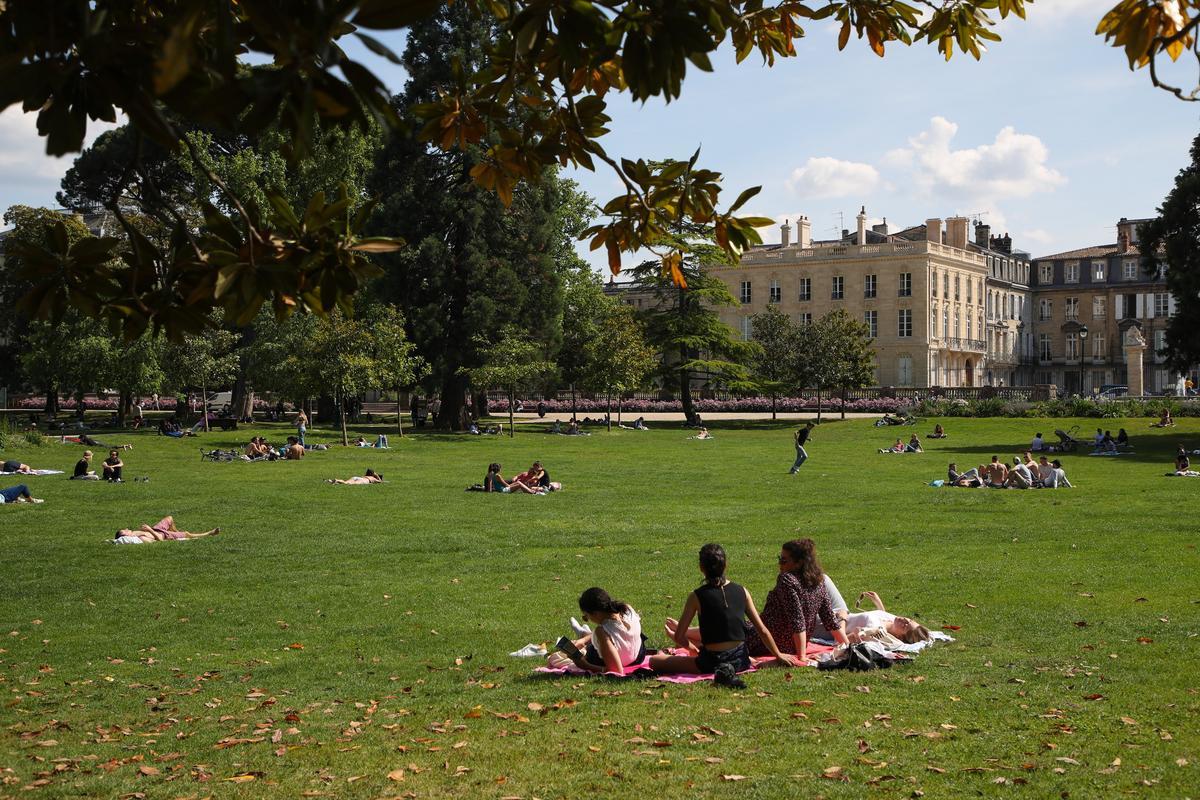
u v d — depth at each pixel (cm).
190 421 6588
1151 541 1866
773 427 7456
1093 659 993
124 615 1388
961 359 11669
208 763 755
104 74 331
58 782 715
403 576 1664
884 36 591
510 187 519
